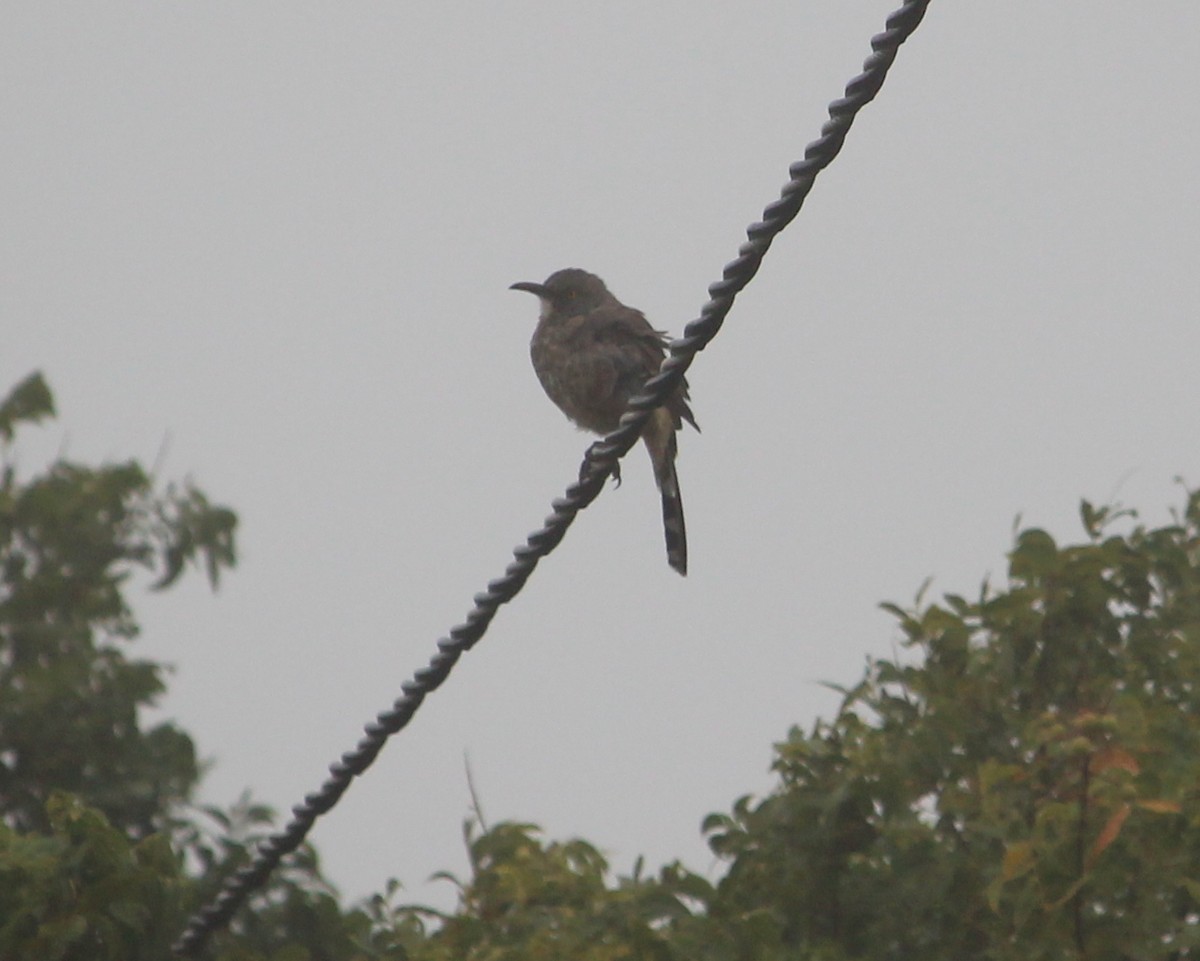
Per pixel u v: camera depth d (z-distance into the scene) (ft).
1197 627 41.70
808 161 32.04
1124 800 33.76
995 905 34.35
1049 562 41.50
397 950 36.76
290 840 36.55
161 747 47.65
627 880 39.63
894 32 30.89
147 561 51.93
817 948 36.86
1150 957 34.81
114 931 34.12
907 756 40.60
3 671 48.73
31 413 52.90
